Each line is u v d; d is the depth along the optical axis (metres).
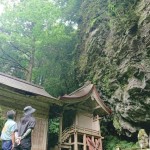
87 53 20.33
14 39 18.86
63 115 17.11
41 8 19.28
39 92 14.71
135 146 15.56
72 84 21.56
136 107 15.98
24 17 19.19
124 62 16.92
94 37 20.06
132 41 16.45
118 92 17.25
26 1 20.27
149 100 15.51
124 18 17.64
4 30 19.77
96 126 16.64
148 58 15.70
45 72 21.30
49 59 21.59
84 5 23.59
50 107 15.55
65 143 14.81
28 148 6.09
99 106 16.95
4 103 13.19
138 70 15.92
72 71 21.64
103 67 18.88
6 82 13.41
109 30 19.20
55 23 20.30
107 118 18.55
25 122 6.43
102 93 18.75
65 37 20.02
